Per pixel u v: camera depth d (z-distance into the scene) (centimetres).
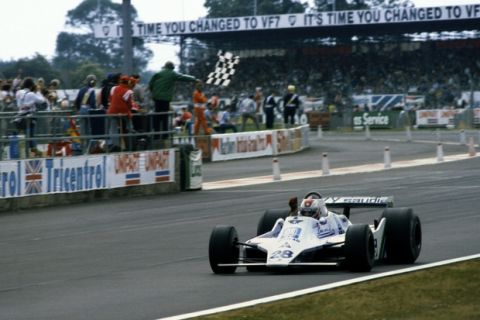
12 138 5706
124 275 3253
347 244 2931
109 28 17475
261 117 12788
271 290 2720
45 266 3572
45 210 5616
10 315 2542
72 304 2680
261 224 3300
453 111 15025
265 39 18175
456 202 5356
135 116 6531
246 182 7212
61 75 18612
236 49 18938
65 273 3366
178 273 3234
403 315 2314
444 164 8362
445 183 6538
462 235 4016
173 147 6700
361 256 2912
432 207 5156
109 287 2986
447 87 17400
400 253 3191
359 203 3372
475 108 14825
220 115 12188
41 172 5766
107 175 6178
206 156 9400
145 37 17562
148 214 5291
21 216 5350
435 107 16125
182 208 5538
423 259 3344
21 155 5731
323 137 13862
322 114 15588
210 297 2667
